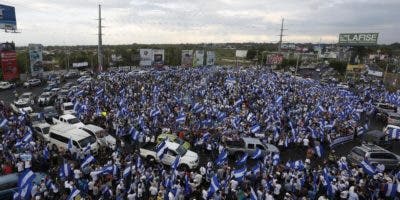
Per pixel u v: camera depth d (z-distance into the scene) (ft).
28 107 127.13
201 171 68.85
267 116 115.34
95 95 142.31
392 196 64.13
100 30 222.69
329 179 63.31
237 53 416.05
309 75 341.82
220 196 55.67
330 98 164.86
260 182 64.59
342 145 103.04
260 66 386.11
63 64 345.92
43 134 91.45
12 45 198.49
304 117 117.60
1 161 68.18
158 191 57.16
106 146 86.02
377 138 101.86
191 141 92.68
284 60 409.90
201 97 161.07
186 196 60.44
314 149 88.99
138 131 91.61
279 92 175.52
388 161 82.89
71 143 79.10
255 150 81.20
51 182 58.18
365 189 63.26
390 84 264.72
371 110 147.33
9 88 198.90
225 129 96.63
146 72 252.21
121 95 145.89
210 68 302.66
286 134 96.84
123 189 58.03
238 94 164.45
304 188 63.72
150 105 124.88
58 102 141.38
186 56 303.07
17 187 57.57
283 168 70.33
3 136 83.71
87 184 59.98
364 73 331.16
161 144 74.18
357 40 316.40
